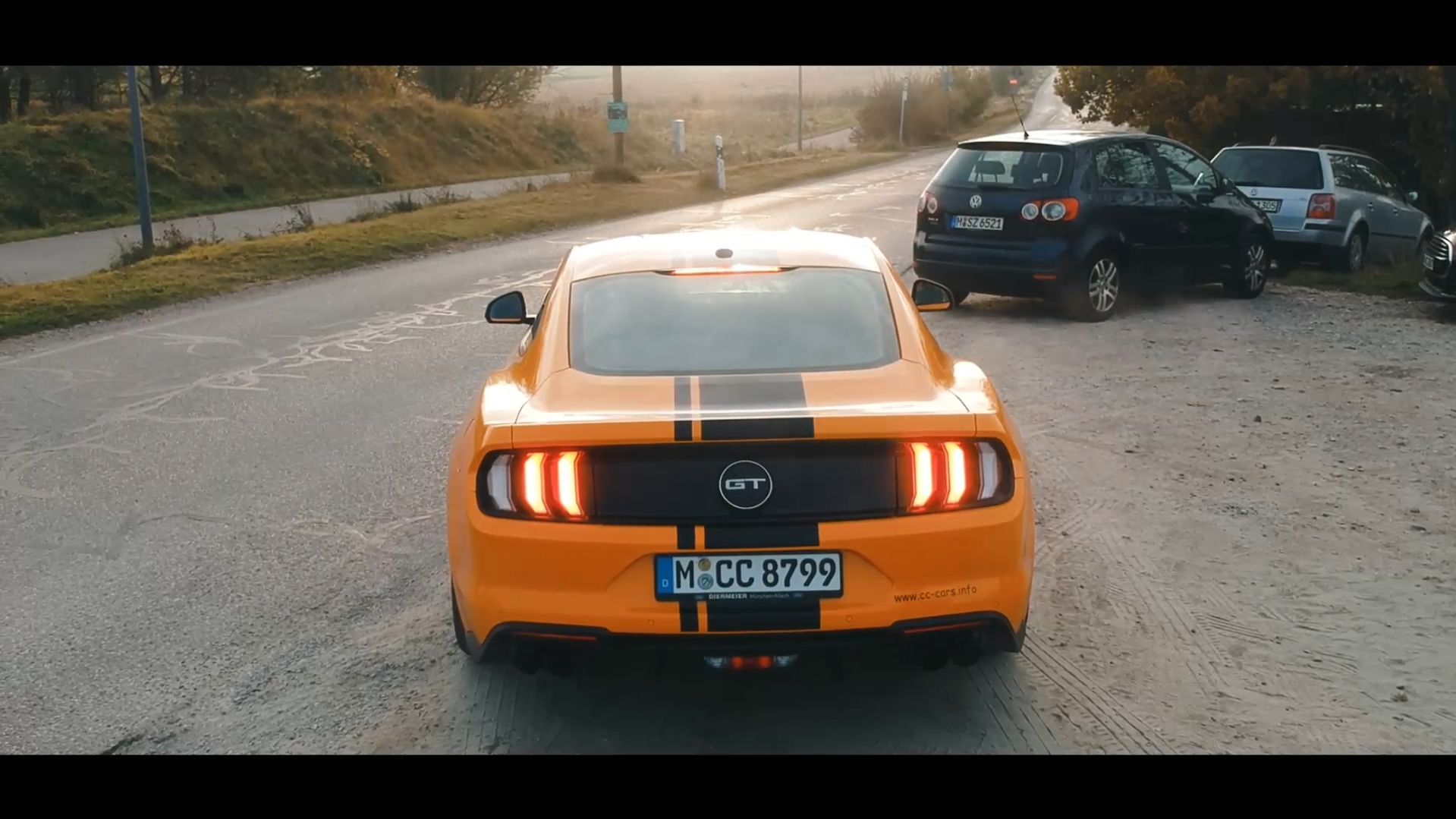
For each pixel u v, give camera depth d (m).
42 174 28.95
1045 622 4.74
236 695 4.20
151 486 6.64
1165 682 4.23
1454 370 9.12
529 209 24.30
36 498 6.43
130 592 5.14
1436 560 5.34
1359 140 19.61
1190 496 6.27
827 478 3.54
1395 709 4.03
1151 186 11.58
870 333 4.21
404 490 6.55
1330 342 10.30
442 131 42.09
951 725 3.95
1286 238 13.95
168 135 33.00
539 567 3.53
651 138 51.75
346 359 10.16
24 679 4.34
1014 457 3.70
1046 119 64.38
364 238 18.62
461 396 8.75
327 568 5.41
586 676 4.31
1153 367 9.35
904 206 24.91
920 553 3.55
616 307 4.38
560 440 3.50
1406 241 15.34
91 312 12.48
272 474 6.84
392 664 4.43
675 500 3.51
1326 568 5.27
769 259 4.71
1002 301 12.85
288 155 35.25
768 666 3.62
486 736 3.89
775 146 56.44
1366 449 7.06
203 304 13.41
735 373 3.97
